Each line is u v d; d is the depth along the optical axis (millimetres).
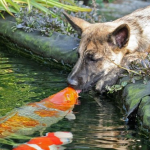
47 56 9359
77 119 6219
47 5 10742
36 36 9711
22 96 7016
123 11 14000
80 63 7219
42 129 5770
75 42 9234
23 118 6102
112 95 7414
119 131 5836
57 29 9820
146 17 7930
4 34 10344
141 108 6176
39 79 8016
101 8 14484
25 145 5258
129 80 7031
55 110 6473
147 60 7199
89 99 7223
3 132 5621
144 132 5789
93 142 5434
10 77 8047
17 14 10227
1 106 6547
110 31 7320
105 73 7336
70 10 10703
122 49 7344
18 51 10055
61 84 7730
